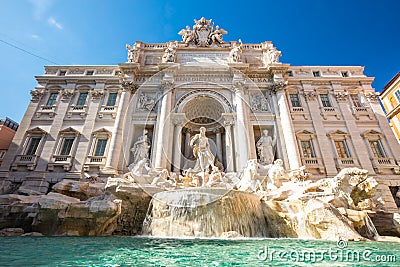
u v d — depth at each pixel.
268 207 12.77
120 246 7.20
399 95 28.73
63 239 9.02
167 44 29.39
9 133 28.89
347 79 27.66
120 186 13.69
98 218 11.01
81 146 22.89
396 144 23.31
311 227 10.86
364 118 25.33
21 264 4.39
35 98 26.05
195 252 6.15
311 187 14.34
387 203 20.16
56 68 28.62
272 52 28.00
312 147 23.64
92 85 27.27
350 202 13.80
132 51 27.94
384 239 10.84
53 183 20.98
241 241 8.89
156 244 7.75
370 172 21.72
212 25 31.61
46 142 23.11
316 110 25.72
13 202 13.29
